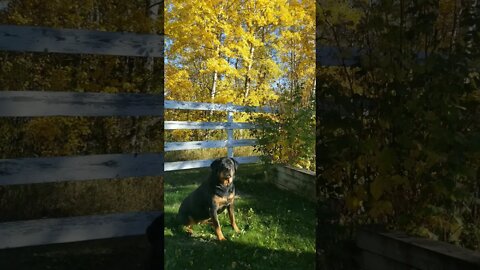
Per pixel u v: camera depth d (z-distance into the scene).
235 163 4.65
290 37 13.23
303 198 6.16
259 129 7.51
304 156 6.98
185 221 4.67
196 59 13.59
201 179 7.87
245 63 13.11
